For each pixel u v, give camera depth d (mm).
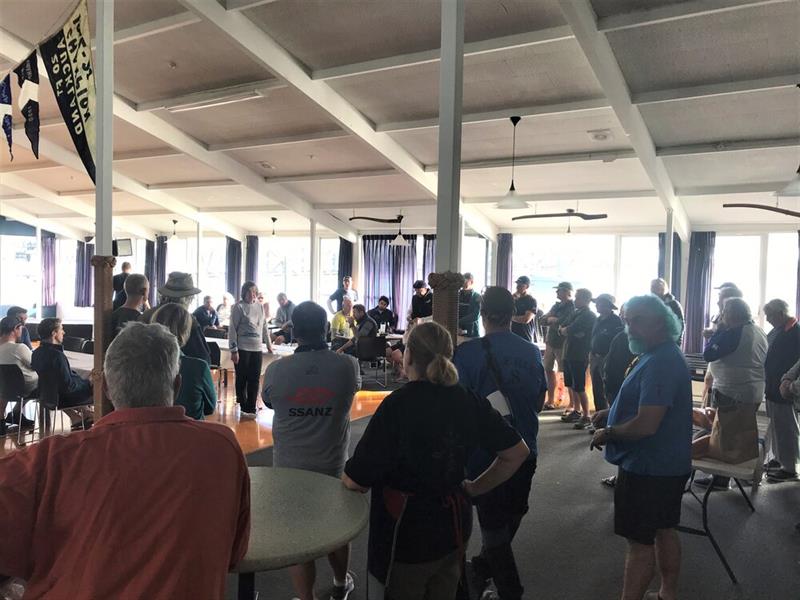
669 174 6961
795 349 3846
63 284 14906
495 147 6770
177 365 1169
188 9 4410
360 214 10508
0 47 5242
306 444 2047
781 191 4902
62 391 4254
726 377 3541
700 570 2682
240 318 5391
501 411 1962
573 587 2498
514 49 4621
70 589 941
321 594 2375
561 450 4539
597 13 4043
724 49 4324
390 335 8438
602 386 4840
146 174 9289
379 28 4691
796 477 3943
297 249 12594
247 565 1194
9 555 951
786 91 4762
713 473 2717
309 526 1379
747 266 8664
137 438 1042
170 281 3674
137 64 5555
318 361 2068
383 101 6000
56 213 13000
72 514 970
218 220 11938
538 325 7723
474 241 10914
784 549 2904
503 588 2008
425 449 1474
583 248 9953
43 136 7934
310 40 4965
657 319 2080
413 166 7422
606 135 6117
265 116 6617
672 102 5172
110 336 3391
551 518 3229
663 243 9172
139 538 963
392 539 1484
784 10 3814
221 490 1057
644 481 2033
